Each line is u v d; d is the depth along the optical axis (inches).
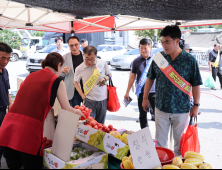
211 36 969.5
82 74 135.9
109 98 137.9
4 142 73.0
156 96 103.7
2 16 169.0
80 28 205.9
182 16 126.6
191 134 93.9
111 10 125.9
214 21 151.9
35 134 72.8
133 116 219.1
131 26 200.1
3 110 111.1
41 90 75.0
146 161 61.5
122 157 69.3
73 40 147.6
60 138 69.4
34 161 73.0
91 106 134.6
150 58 146.4
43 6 134.7
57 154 69.4
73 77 150.3
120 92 321.7
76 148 77.6
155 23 185.5
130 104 263.7
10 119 75.5
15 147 71.1
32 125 72.8
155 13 120.9
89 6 120.5
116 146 70.7
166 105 98.7
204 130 180.9
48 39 644.1
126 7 111.8
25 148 70.9
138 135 61.7
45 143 80.0
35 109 73.9
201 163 65.7
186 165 62.1
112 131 81.9
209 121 202.7
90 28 203.9
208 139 163.3
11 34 1028.5
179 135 102.0
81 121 87.4
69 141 66.2
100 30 199.0
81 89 146.9
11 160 77.9
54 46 477.1
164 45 93.1
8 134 73.9
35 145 72.2
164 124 102.0
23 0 118.8
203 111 233.5
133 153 59.6
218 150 145.3
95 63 133.5
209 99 283.4
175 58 96.0
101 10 130.7
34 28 209.5
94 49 129.0
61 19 193.0
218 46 324.2
